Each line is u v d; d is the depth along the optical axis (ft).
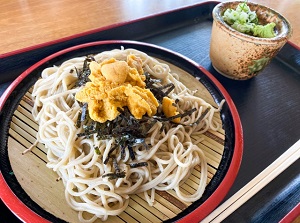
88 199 0.51
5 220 0.48
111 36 0.84
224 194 0.52
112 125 0.52
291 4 1.14
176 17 0.93
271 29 0.70
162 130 0.59
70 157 0.54
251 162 0.61
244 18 0.71
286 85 0.80
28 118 0.61
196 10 0.96
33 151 0.56
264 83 0.79
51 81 0.64
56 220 0.47
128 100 0.52
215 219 0.49
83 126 0.54
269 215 0.52
